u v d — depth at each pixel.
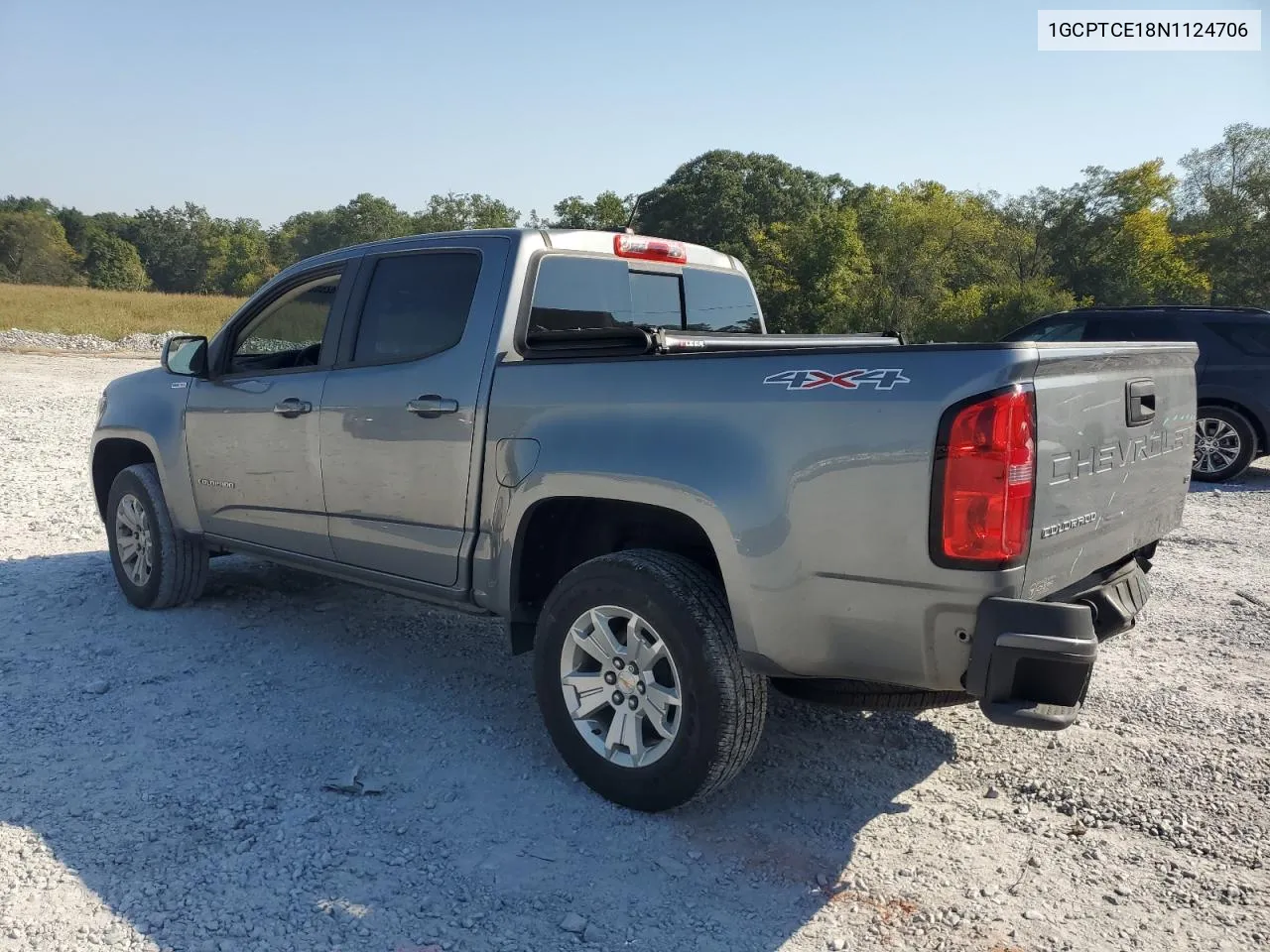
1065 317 10.88
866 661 2.81
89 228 131.62
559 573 3.76
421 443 3.85
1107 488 3.05
